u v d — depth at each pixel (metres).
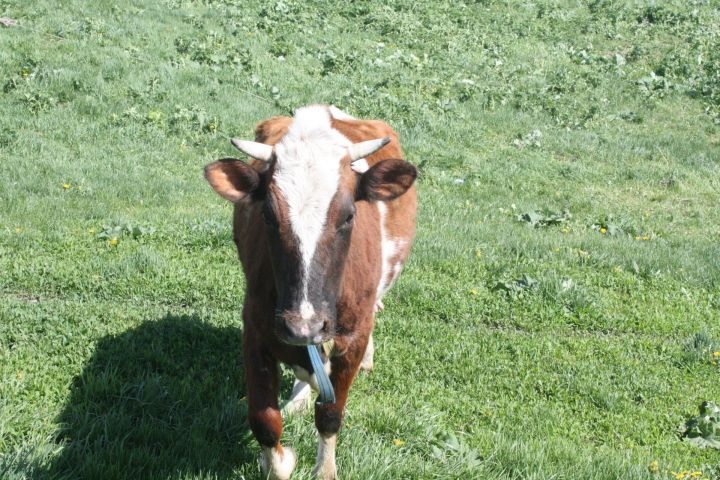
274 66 23.00
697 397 8.80
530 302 10.80
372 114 20.73
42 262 10.55
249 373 6.02
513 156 19.72
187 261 11.01
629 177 19.12
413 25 28.41
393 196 5.90
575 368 9.15
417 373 8.73
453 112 21.86
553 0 33.38
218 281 10.37
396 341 9.37
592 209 16.64
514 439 7.53
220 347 8.59
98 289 10.01
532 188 17.72
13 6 24.38
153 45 22.94
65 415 6.82
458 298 10.72
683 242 14.62
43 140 16.48
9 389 7.05
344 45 25.83
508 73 25.45
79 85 19.23
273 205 5.32
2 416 6.54
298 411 7.29
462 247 12.64
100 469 6.04
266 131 7.74
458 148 19.78
